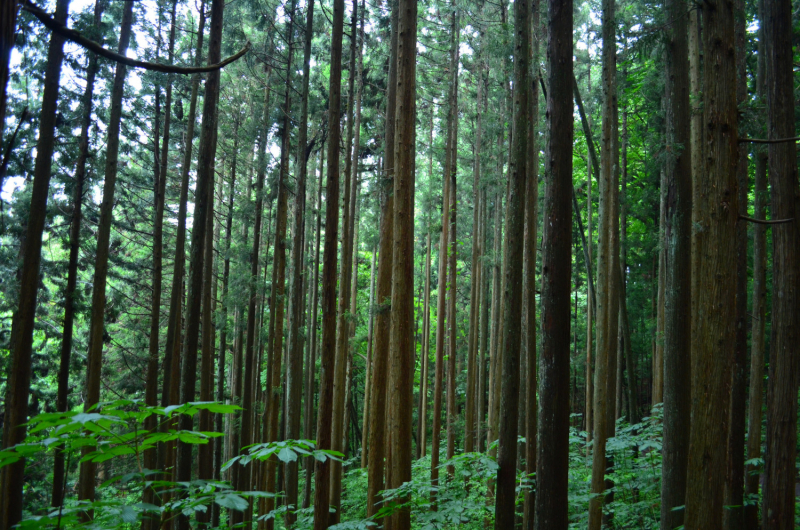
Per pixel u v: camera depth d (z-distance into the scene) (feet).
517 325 20.56
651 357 69.56
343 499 59.41
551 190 17.44
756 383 26.03
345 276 43.73
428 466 55.98
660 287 47.91
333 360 29.76
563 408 16.81
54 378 60.18
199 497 6.38
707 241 16.17
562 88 17.52
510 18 43.75
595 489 26.63
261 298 60.18
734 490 22.30
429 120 70.59
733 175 16.05
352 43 43.21
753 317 26.71
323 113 54.13
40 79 37.99
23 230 42.96
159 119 54.03
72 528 5.78
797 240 19.36
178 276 41.52
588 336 58.08
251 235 77.87
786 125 19.69
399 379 27.14
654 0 23.22
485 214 63.62
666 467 19.17
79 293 39.32
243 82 60.80
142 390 61.52
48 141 28.78
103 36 39.06
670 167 20.49
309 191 65.16
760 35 24.56
